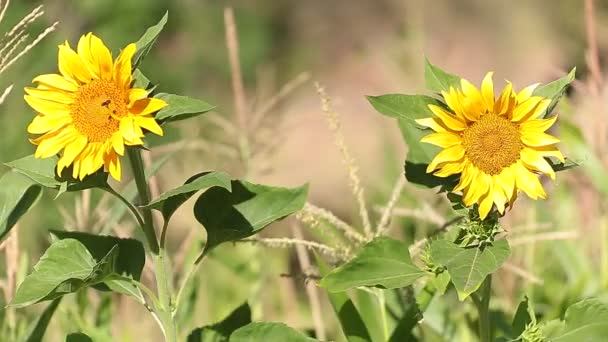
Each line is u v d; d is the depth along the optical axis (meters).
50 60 3.44
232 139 2.64
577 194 2.46
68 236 1.77
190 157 2.62
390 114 1.68
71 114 1.62
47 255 1.67
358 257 1.68
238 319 1.83
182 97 1.63
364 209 1.90
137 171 1.68
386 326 1.90
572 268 2.33
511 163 1.63
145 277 2.38
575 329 1.72
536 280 2.12
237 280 2.44
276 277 2.43
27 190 1.89
